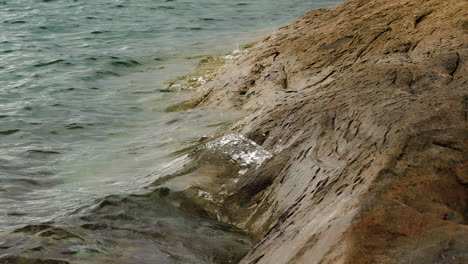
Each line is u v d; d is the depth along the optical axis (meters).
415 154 3.88
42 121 8.90
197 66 12.19
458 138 4.00
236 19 18.50
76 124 8.69
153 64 12.98
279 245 3.69
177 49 14.31
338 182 4.10
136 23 18.39
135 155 6.99
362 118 5.00
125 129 8.41
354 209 3.26
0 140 8.00
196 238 4.46
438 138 4.05
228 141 5.95
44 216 5.12
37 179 6.43
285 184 4.87
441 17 7.74
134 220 4.70
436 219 3.05
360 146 4.53
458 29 7.05
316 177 4.48
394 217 3.09
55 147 7.67
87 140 7.97
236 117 7.69
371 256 2.82
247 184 5.20
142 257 4.06
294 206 4.32
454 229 2.93
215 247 4.31
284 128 5.70
